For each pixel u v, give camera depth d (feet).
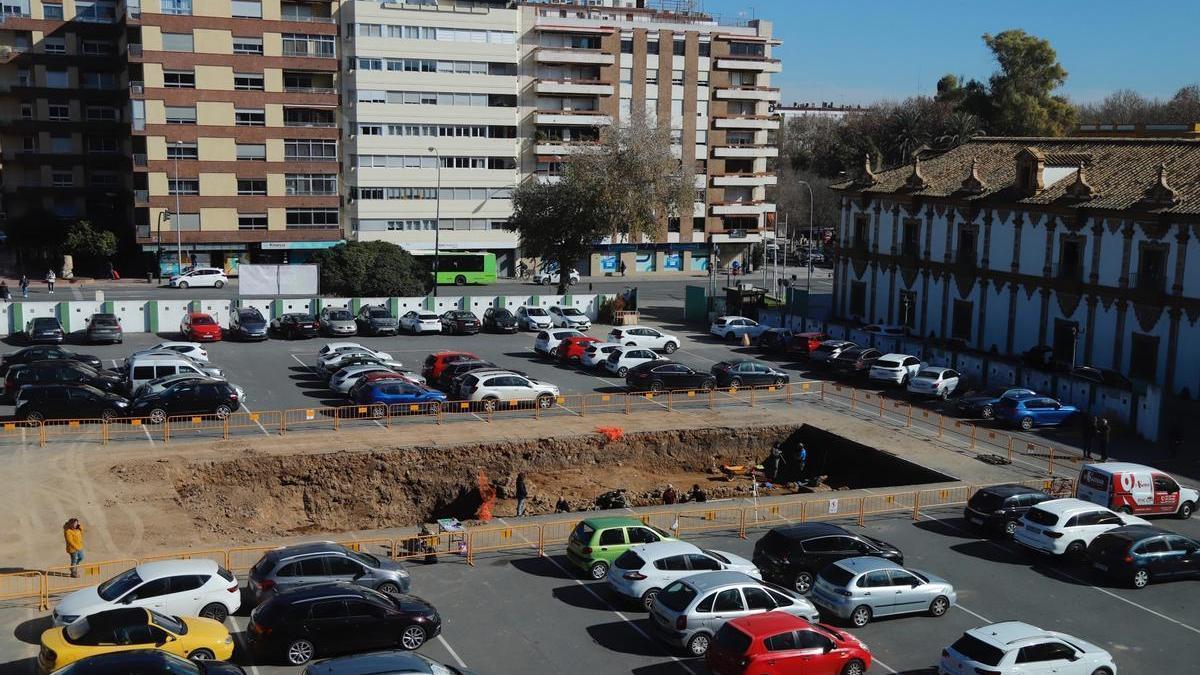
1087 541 106.11
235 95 306.14
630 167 273.13
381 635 79.87
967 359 190.80
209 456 130.21
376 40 317.22
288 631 77.05
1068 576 103.19
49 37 327.88
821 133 529.04
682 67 368.07
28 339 193.47
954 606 94.63
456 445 141.69
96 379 153.89
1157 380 176.76
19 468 122.52
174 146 302.04
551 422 156.66
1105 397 163.02
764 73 384.27
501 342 218.79
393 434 145.79
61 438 134.51
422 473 139.95
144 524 111.34
